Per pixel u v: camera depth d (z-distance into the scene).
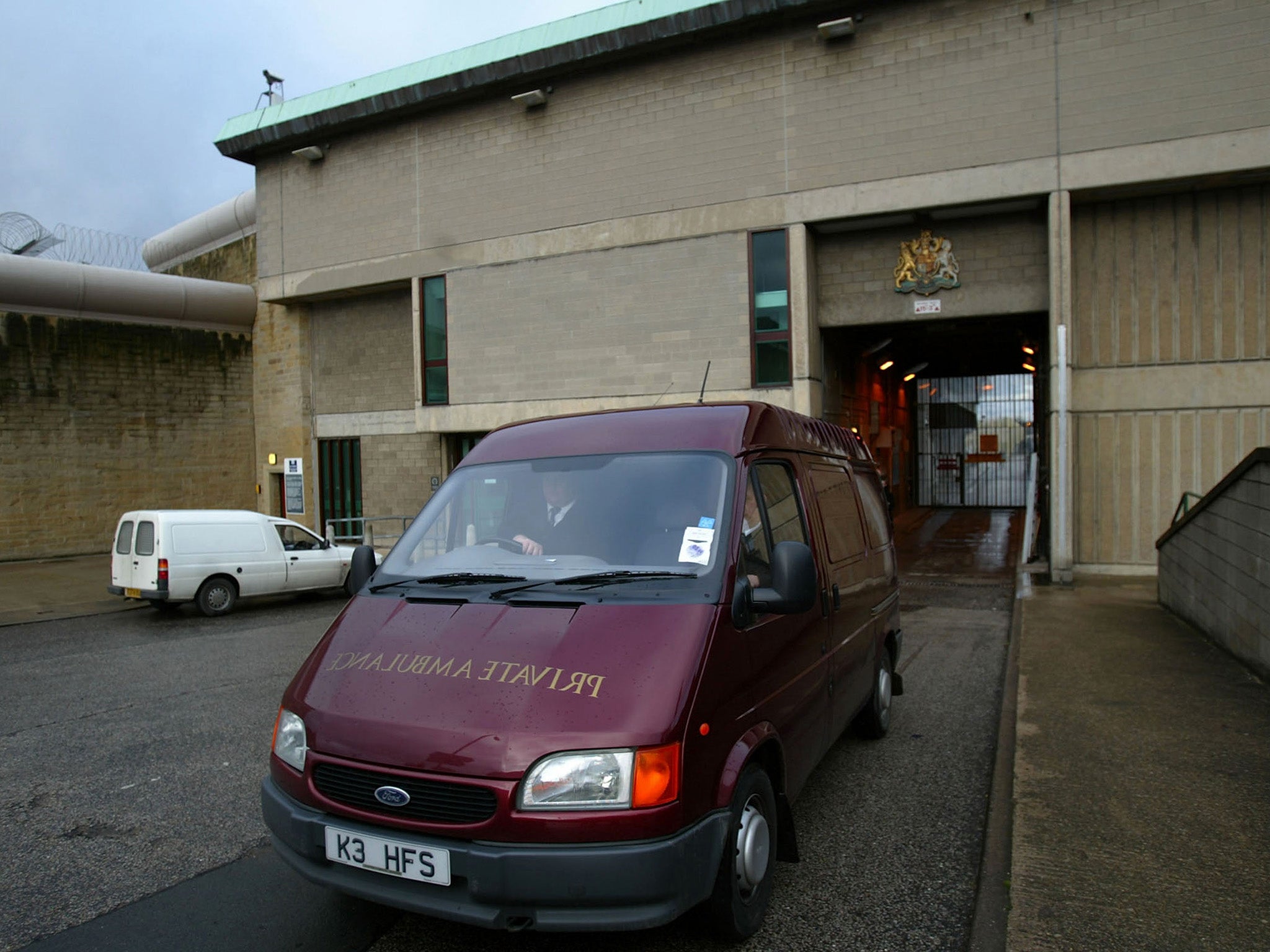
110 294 21.11
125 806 5.02
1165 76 13.03
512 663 3.17
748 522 3.79
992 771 5.36
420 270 19.25
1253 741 5.39
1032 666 7.59
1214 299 13.57
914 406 28.80
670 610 3.31
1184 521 9.56
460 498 4.25
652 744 2.88
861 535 5.57
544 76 17.34
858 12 14.76
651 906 2.82
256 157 21.67
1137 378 13.91
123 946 3.46
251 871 4.16
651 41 15.99
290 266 21.31
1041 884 3.65
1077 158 13.52
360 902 3.83
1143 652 8.05
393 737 3.04
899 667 8.33
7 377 19.78
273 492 23.20
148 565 12.60
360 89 19.31
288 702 3.44
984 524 22.75
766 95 15.56
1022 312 14.79
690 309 16.31
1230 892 3.54
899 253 15.52
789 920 3.58
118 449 21.47
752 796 3.44
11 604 13.98
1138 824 4.22
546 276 17.67
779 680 3.75
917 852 4.23
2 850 4.42
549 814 2.82
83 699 7.62
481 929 3.55
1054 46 13.62
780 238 15.63
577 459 4.14
